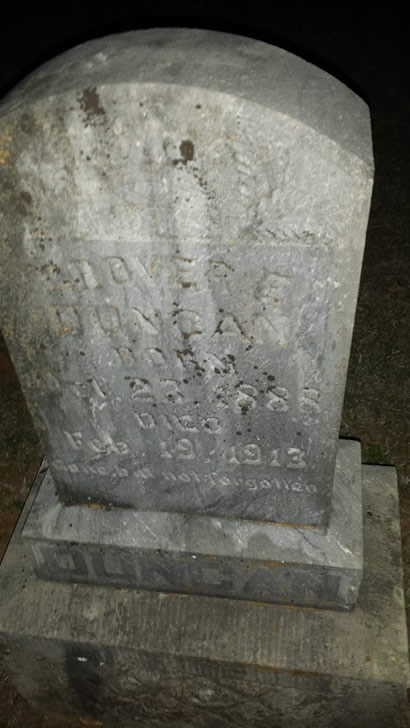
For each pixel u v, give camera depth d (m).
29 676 0.89
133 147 0.50
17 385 1.36
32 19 2.57
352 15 2.51
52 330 0.64
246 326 0.60
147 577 0.81
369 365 1.33
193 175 0.51
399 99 2.10
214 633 0.80
